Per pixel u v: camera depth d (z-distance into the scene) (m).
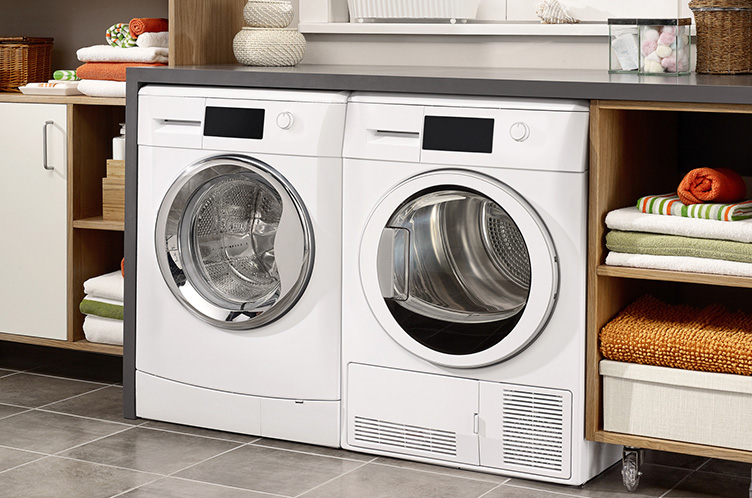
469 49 3.29
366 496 2.41
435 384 2.60
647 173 2.71
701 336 2.35
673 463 2.66
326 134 2.66
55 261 3.30
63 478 2.51
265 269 2.88
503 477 2.56
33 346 3.81
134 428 2.92
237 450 2.74
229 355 2.84
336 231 2.69
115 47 3.26
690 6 2.81
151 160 2.89
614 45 2.81
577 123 2.38
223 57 3.36
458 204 2.56
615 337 2.43
